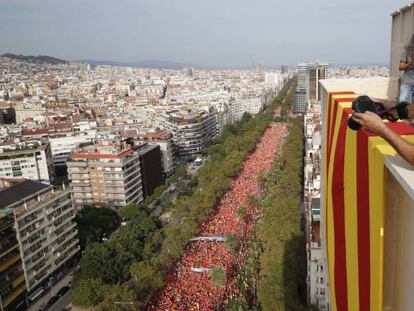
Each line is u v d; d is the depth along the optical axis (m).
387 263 13.09
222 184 184.50
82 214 167.75
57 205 131.38
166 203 188.38
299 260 108.62
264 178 199.12
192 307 104.44
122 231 146.38
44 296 123.75
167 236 136.00
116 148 189.50
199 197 165.38
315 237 93.38
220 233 145.75
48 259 127.00
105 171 184.38
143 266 113.94
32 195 126.56
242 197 184.38
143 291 106.25
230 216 162.00
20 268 115.69
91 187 188.75
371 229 14.25
